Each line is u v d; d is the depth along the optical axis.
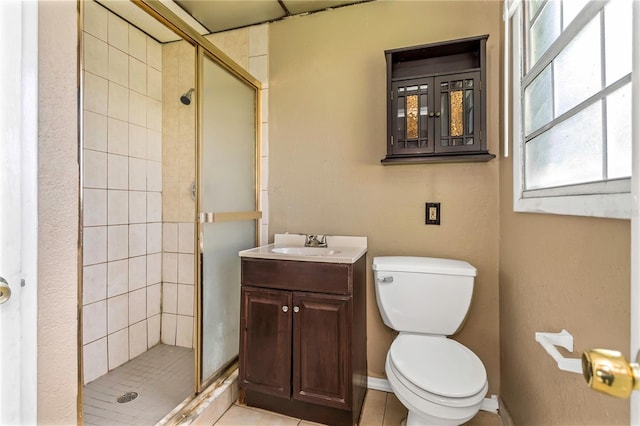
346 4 1.95
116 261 1.97
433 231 1.78
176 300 2.26
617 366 0.40
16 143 0.76
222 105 1.78
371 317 1.86
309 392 1.50
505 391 1.57
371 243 1.89
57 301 0.90
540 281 1.14
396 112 1.67
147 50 2.16
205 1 1.90
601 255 0.77
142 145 2.14
